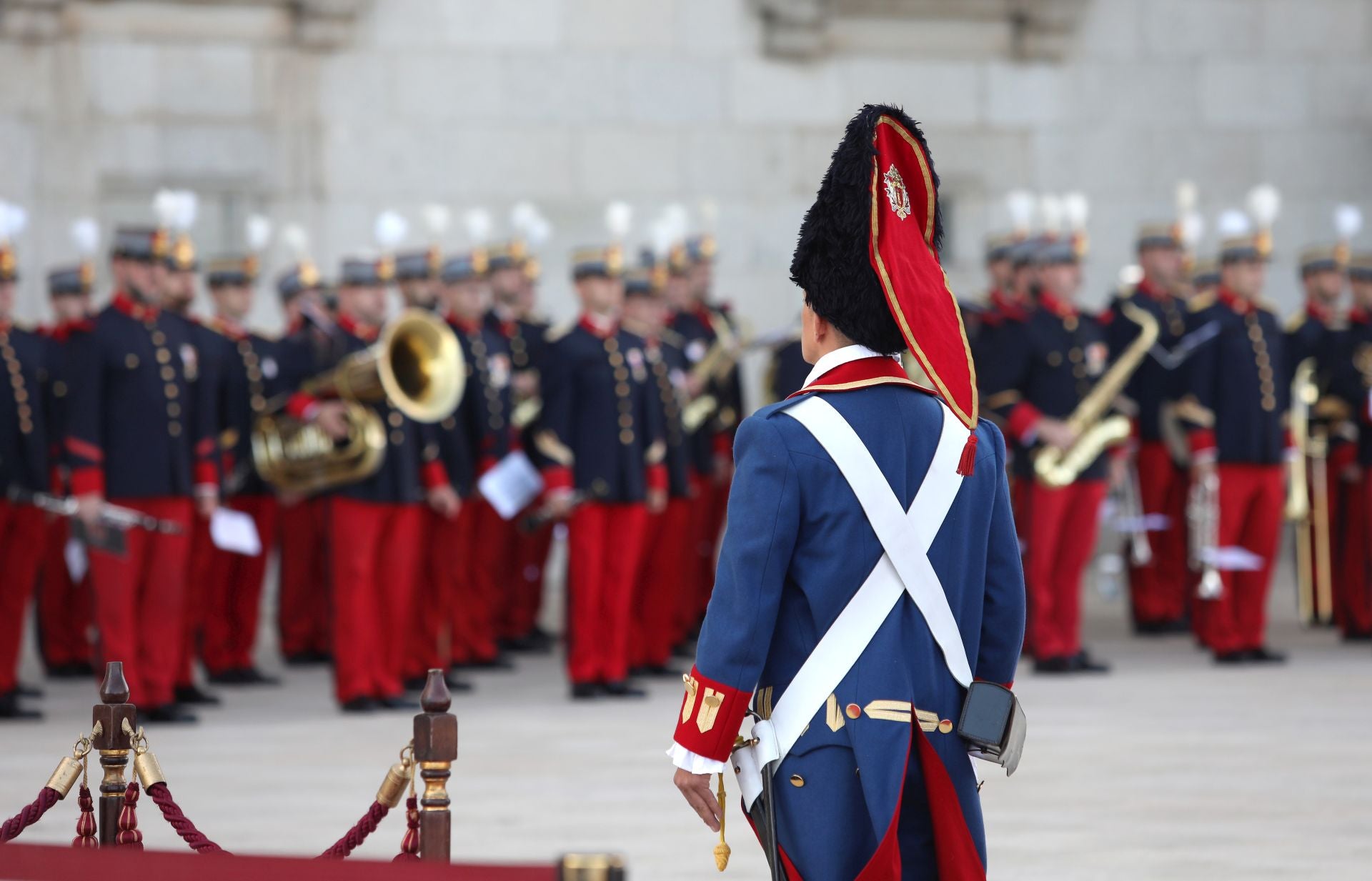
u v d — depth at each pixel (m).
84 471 38.97
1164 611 56.03
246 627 48.09
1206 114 72.38
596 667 43.69
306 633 52.19
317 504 51.69
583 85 67.88
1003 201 71.19
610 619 43.88
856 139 14.23
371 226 66.06
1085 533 46.41
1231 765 32.34
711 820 13.90
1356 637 53.47
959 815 13.69
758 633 13.60
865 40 70.06
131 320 40.19
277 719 40.28
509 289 51.69
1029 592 46.56
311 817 28.50
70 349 40.16
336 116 65.81
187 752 35.16
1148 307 54.75
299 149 65.44
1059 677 45.38
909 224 14.16
